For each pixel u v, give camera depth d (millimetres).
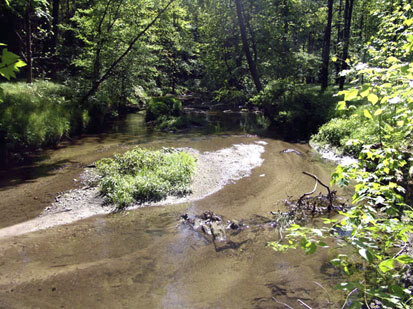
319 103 20094
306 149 15508
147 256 6422
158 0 24562
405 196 6457
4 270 5855
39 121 13859
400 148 3951
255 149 15328
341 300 4930
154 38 23219
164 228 7664
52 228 7520
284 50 22750
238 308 4918
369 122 12852
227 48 24719
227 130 20484
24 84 17656
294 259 6242
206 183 10703
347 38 18188
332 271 5719
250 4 23094
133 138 17094
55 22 23734
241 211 8695
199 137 17922
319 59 23125
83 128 17672
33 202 8781
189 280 5664
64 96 18641
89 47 21562
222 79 25797
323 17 26031
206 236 7270
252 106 32156
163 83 41688
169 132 19266
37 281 5551
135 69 22922
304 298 5082
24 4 8016
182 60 43469
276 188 10406
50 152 13516
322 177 11359
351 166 3344
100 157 12961
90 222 7898
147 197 9336
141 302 5078
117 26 21141
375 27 16828
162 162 11102
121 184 9445
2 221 7730
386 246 3166
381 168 3525
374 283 5070
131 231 7488
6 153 12000
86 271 5875
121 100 25188
